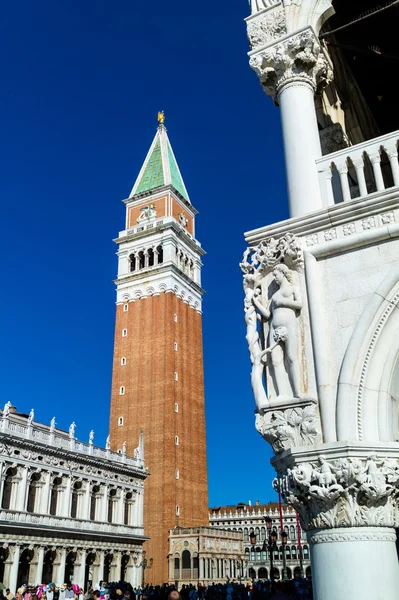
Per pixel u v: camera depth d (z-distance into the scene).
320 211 6.99
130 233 99.81
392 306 6.19
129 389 88.38
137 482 71.19
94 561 59.81
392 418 6.03
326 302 6.68
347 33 10.54
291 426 6.25
